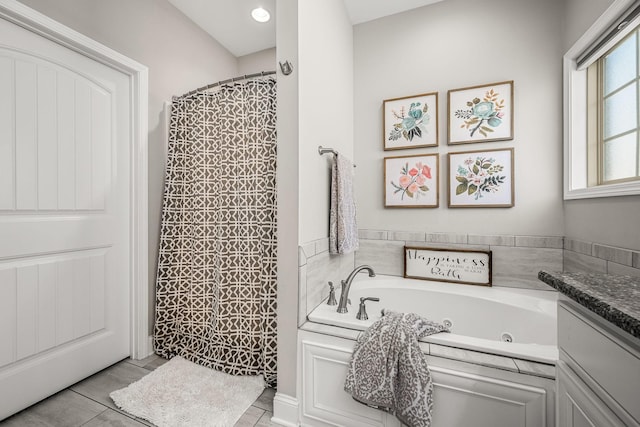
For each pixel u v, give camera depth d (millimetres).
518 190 1874
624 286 658
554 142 1790
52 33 1412
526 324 1589
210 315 1837
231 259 1749
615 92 1444
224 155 1802
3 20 1290
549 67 1797
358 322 1307
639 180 1268
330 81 1775
